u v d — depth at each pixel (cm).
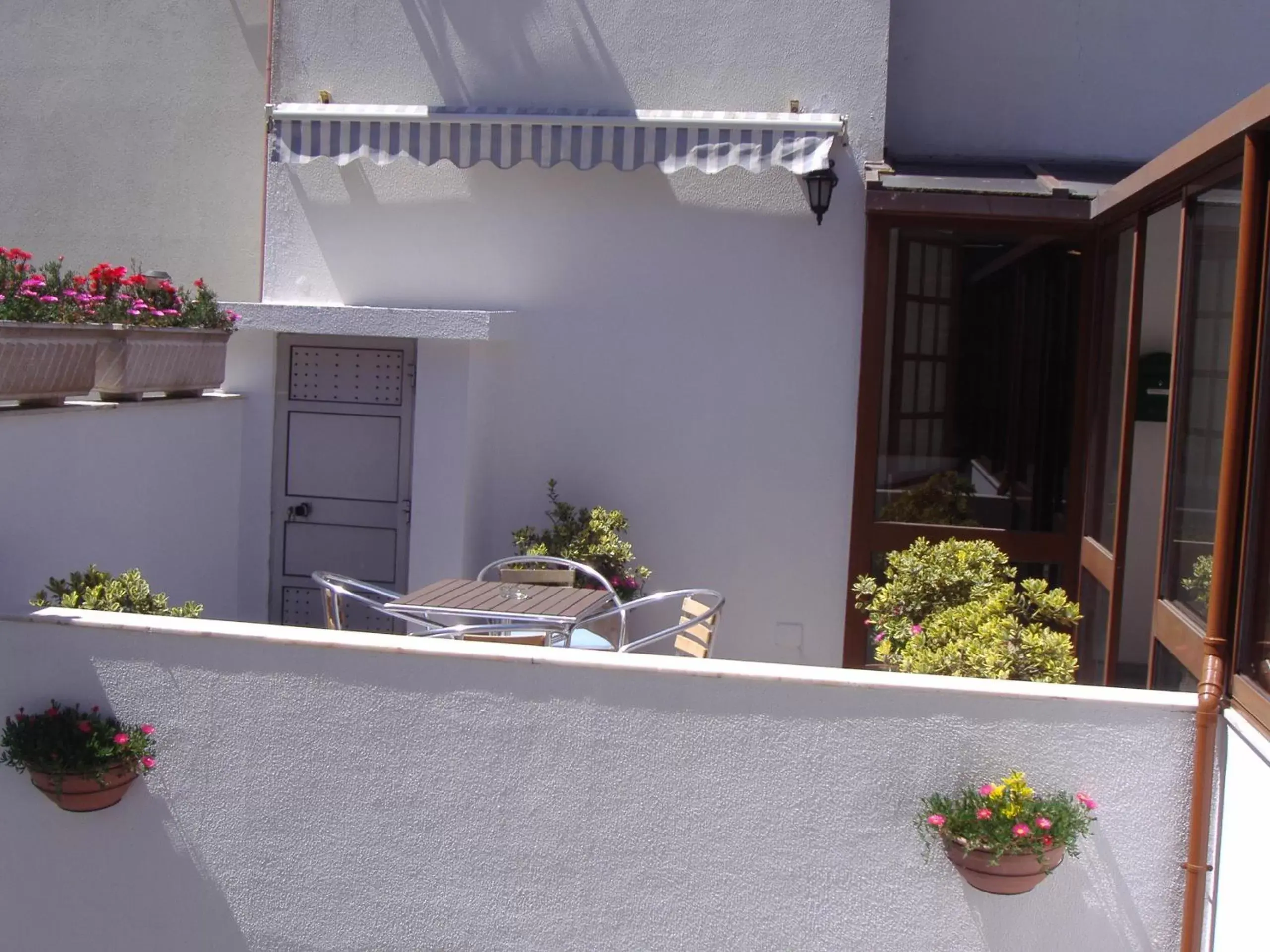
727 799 570
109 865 627
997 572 805
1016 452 1012
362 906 606
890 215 964
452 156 1021
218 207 1238
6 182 1263
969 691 547
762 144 986
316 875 609
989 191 929
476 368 1037
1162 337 783
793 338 1041
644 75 1044
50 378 759
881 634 807
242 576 1096
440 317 989
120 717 618
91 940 632
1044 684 559
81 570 809
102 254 1259
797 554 1048
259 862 613
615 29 1045
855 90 1023
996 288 1009
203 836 617
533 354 1073
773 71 1031
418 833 598
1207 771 527
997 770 548
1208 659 537
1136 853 541
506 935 595
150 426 909
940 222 980
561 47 1051
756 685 563
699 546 1060
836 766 560
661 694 572
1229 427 535
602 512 1031
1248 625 525
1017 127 1130
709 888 575
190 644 611
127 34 1241
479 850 594
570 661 578
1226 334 612
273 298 1107
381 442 1084
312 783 606
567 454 1075
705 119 994
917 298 1014
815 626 1048
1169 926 541
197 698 612
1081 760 543
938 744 552
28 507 746
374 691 597
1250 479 525
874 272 1009
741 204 1041
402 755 597
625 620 921
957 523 1020
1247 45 1105
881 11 1020
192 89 1234
